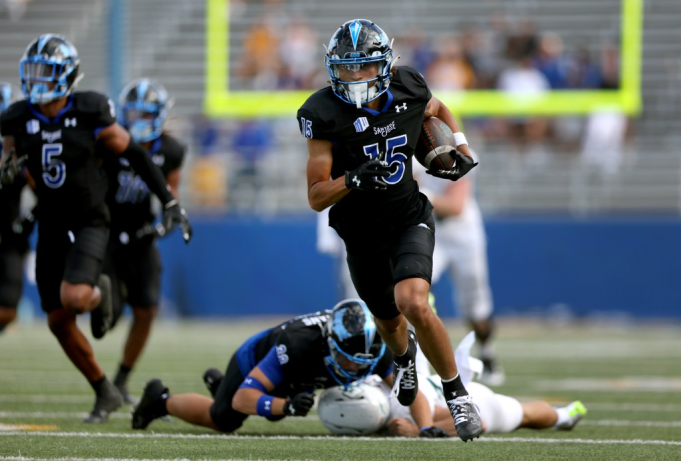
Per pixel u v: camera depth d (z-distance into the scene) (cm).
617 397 2434
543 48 5384
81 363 1912
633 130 5325
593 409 2202
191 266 4903
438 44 5428
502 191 5044
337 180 1437
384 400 1741
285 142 5169
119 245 2242
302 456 1478
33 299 4981
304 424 1952
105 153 1886
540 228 4716
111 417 2014
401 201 1519
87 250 1855
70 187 1848
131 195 2214
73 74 1830
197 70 5662
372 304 1551
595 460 1461
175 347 3759
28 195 4556
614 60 5350
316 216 4881
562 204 5019
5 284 2441
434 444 1628
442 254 2991
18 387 2545
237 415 1731
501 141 5281
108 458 1434
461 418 1441
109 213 2016
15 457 1434
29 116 1848
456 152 1564
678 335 4359
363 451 1538
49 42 1809
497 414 1712
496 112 5312
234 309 4866
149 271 2283
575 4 5462
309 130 1488
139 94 2245
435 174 1578
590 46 5394
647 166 5016
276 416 1656
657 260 4659
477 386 1734
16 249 2462
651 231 4666
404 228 1523
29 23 5812
